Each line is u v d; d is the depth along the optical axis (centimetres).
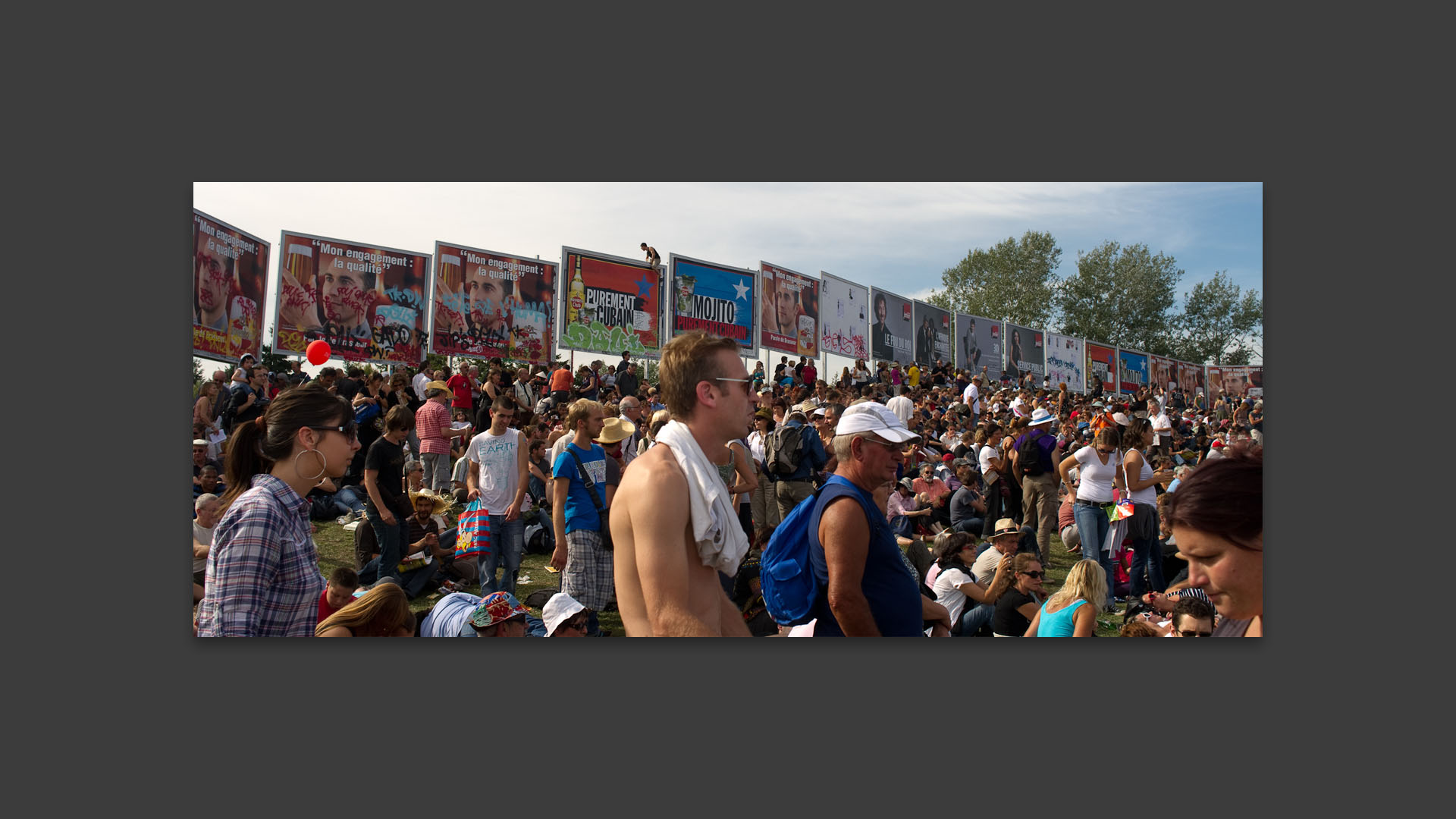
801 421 766
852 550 281
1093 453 720
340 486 901
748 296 1745
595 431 538
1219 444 1123
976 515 912
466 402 1178
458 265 1466
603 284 1578
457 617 470
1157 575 685
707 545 220
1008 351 2022
